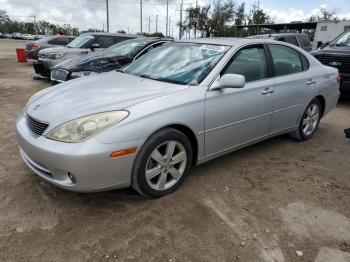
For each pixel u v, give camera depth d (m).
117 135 2.72
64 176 2.76
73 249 2.50
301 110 4.74
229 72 3.66
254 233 2.78
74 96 3.25
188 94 3.25
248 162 4.20
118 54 7.62
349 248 2.66
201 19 47.88
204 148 3.49
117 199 3.19
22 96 7.95
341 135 5.48
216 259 2.47
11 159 3.97
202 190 3.43
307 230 2.85
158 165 3.12
